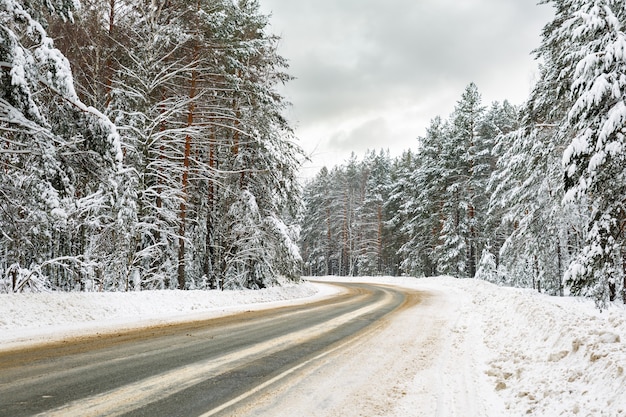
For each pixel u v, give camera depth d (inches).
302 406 187.9
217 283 828.6
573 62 506.6
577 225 652.1
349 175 2928.2
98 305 441.1
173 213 710.5
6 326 333.7
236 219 787.4
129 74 645.3
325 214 2736.2
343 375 242.4
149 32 644.1
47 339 309.3
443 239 1599.4
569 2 598.2
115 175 489.4
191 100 664.4
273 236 829.8
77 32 597.6
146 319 438.3
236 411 177.8
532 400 185.2
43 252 567.8
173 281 806.5
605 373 167.3
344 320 480.4
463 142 1507.1
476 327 435.8
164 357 268.5
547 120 687.1
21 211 470.0
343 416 177.6
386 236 2295.8
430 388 220.4
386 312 570.3
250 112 759.1
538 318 319.9
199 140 762.2
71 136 433.1
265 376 233.9
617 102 373.7
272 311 560.7
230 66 703.1
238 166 810.8
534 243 809.5
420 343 348.5
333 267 2874.0
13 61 358.9
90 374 222.5
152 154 715.4
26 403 174.9
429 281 1382.9
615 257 387.2
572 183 417.7
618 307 433.1
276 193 857.5
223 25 668.1
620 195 382.6
